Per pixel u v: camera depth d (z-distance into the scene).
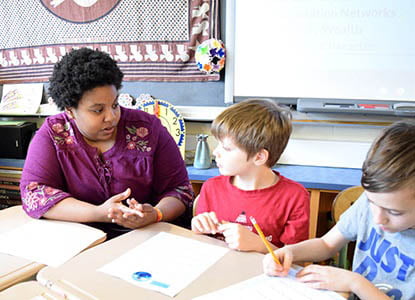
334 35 1.93
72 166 1.21
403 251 0.84
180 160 1.38
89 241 0.91
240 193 1.12
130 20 2.19
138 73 2.25
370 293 0.69
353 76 1.95
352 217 0.96
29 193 1.13
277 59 2.02
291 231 1.05
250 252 0.84
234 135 1.02
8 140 2.21
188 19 2.11
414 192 0.67
